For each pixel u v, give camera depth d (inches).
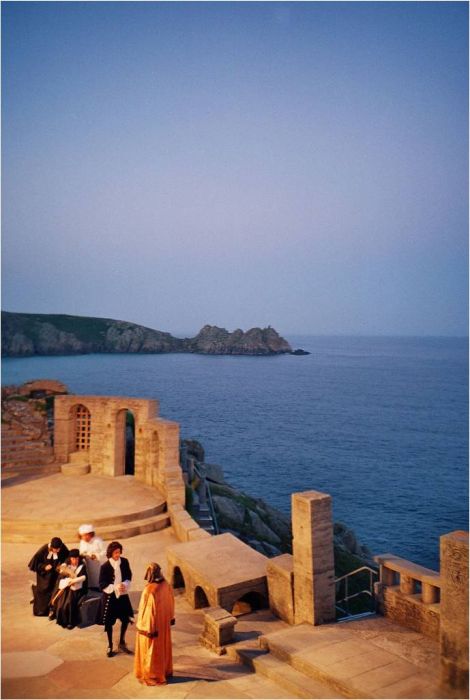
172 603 433.4
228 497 1501.0
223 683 422.6
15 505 951.6
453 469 3538.4
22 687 399.5
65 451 1185.4
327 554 528.4
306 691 400.5
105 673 429.4
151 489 1060.5
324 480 3174.2
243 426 4884.4
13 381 5511.8
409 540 2284.7
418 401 6973.4
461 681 381.4
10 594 655.8
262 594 603.2
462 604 382.6
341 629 502.6
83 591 543.2
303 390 7844.5
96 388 6747.1
